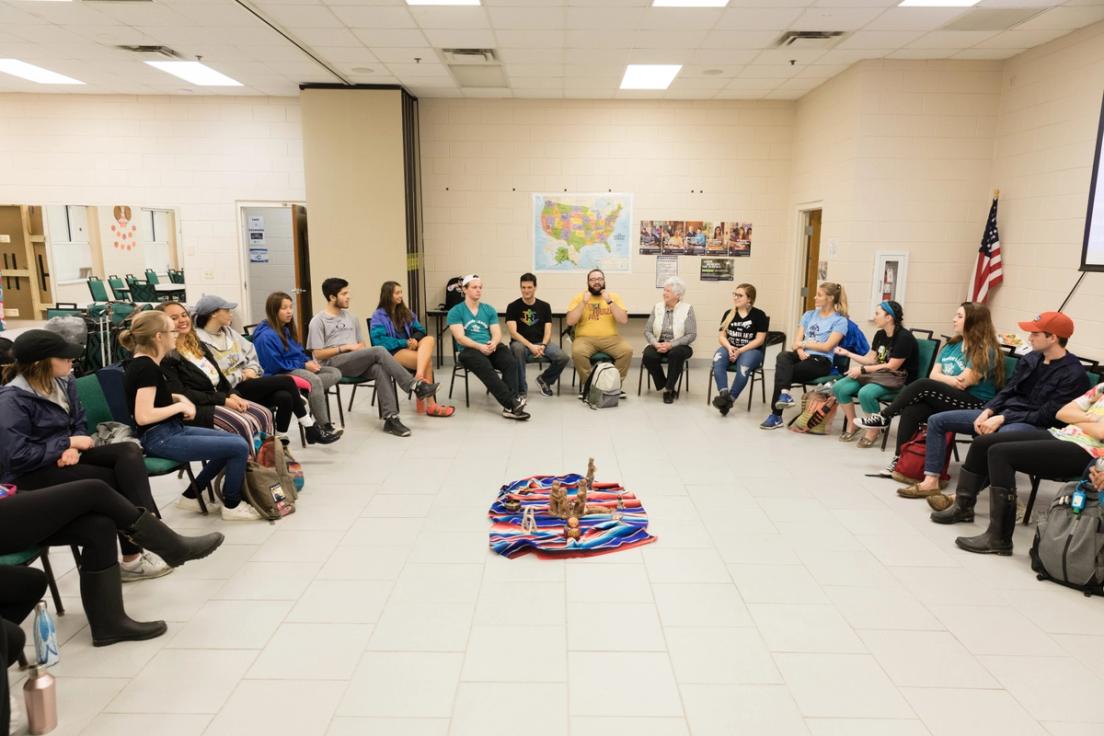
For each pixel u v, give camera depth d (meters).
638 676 2.32
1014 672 2.36
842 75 6.46
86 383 3.27
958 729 2.07
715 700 2.20
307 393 4.62
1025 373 3.64
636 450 4.84
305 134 7.25
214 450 3.37
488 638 2.55
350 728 2.07
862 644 2.52
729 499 3.93
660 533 3.46
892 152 6.17
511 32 5.31
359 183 7.32
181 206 7.87
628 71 6.52
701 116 7.78
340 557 3.20
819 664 2.40
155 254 7.85
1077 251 5.01
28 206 7.20
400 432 5.18
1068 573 2.89
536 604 2.79
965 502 3.55
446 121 7.82
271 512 3.59
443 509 3.77
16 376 2.71
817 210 7.51
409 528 3.52
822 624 2.65
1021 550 3.30
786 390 5.38
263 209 7.89
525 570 3.08
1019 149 5.74
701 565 3.13
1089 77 4.93
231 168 7.82
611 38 5.46
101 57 6.12
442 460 4.61
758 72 6.50
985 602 2.82
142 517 2.56
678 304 6.40
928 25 5.04
